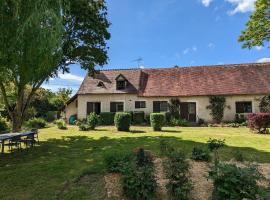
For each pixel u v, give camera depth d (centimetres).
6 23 866
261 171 781
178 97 2803
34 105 3497
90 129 2142
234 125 2434
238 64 3009
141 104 2892
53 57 974
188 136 1605
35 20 859
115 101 2948
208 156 881
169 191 614
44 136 1734
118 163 773
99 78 3136
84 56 1734
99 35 1764
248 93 2638
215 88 2775
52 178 759
